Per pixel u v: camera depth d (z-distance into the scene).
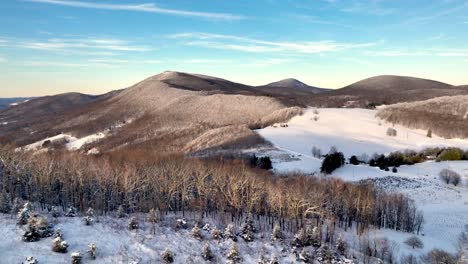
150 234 49.25
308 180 75.00
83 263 39.12
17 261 37.31
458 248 57.81
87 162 82.94
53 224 48.06
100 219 53.03
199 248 46.75
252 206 61.72
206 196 62.44
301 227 55.09
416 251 56.25
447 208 75.94
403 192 82.12
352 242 57.06
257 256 46.50
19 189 64.06
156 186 64.38
